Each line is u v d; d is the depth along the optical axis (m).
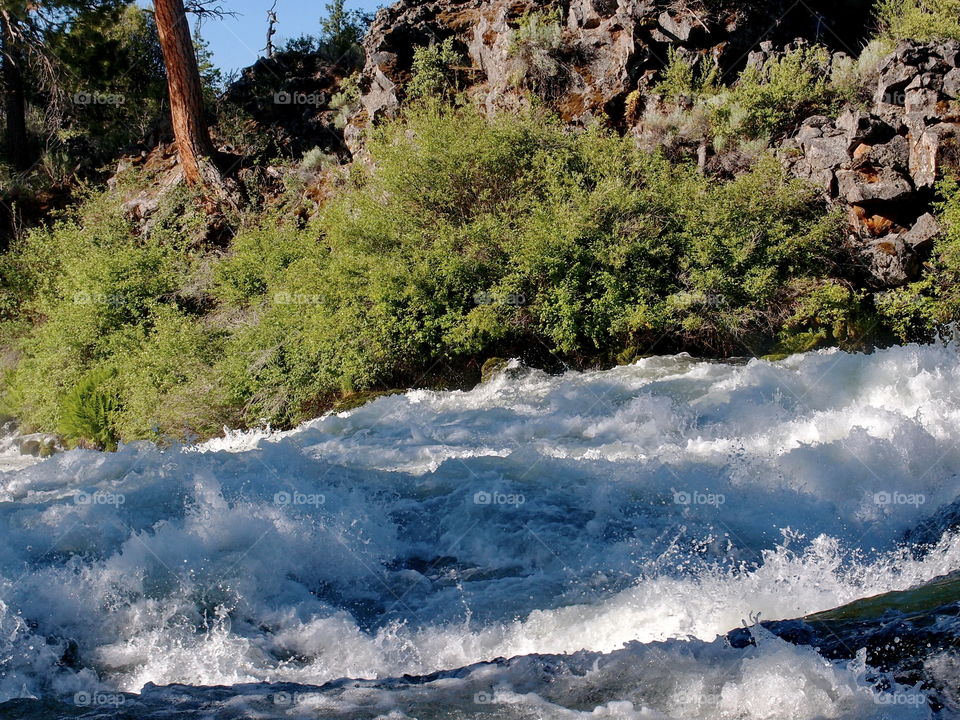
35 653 5.32
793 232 17.58
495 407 12.56
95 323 22.00
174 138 30.28
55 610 5.77
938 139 17.41
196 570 6.20
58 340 21.73
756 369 11.66
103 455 9.81
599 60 22.77
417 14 26.19
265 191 26.67
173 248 25.19
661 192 17.55
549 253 16.66
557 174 18.53
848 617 4.42
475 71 25.22
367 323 17.42
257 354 18.16
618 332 16.33
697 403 10.95
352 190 20.53
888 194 17.48
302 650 5.50
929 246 17.30
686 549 6.45
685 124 20.81
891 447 7.36
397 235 18.38
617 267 16.31
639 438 9.81
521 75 22.92
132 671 5.23
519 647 5.34
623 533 6.79
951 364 10.17
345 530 6.86
